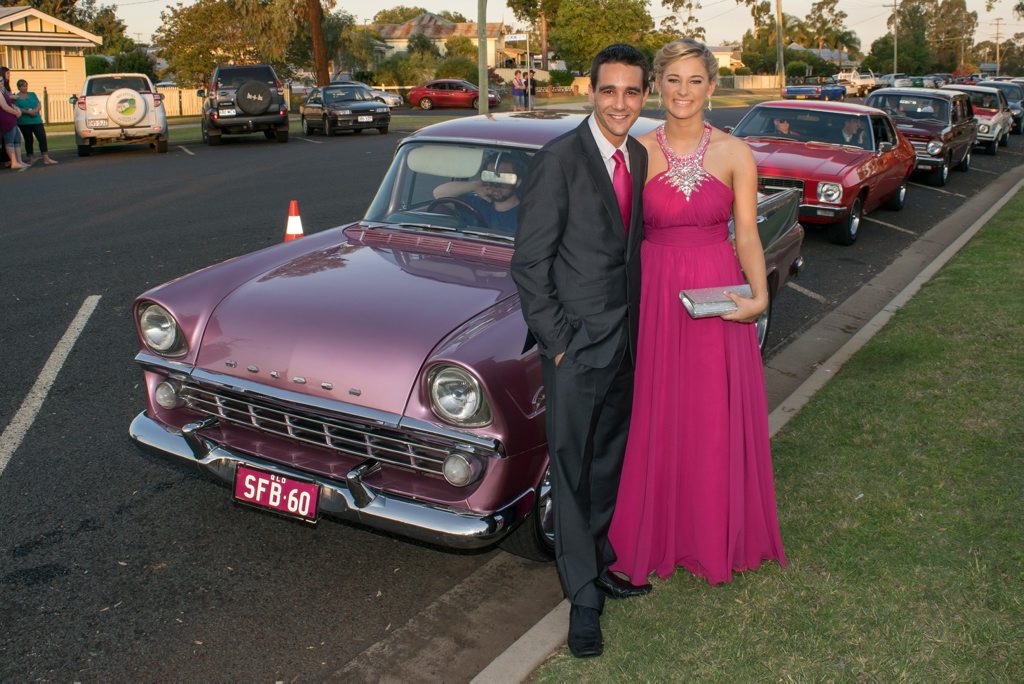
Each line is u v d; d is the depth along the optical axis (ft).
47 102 102.63
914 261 32.42
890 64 357.20
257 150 67.87
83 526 13.12
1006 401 16.51
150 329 12.38
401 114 124.77
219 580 11.91
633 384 10.32
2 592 11.50
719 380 10.49
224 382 11.57
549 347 9.42
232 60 135.03
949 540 11.76
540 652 9.98
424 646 10.68
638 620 10.43
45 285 25.79
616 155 9.66
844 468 13.99
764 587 10.93
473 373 10.14
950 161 56.39
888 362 19.26
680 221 10.21
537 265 9.28
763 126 37.76
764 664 9.53
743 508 10.83
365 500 10.75
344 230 15.03
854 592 10.71
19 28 102.53
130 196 42.93
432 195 14.69
